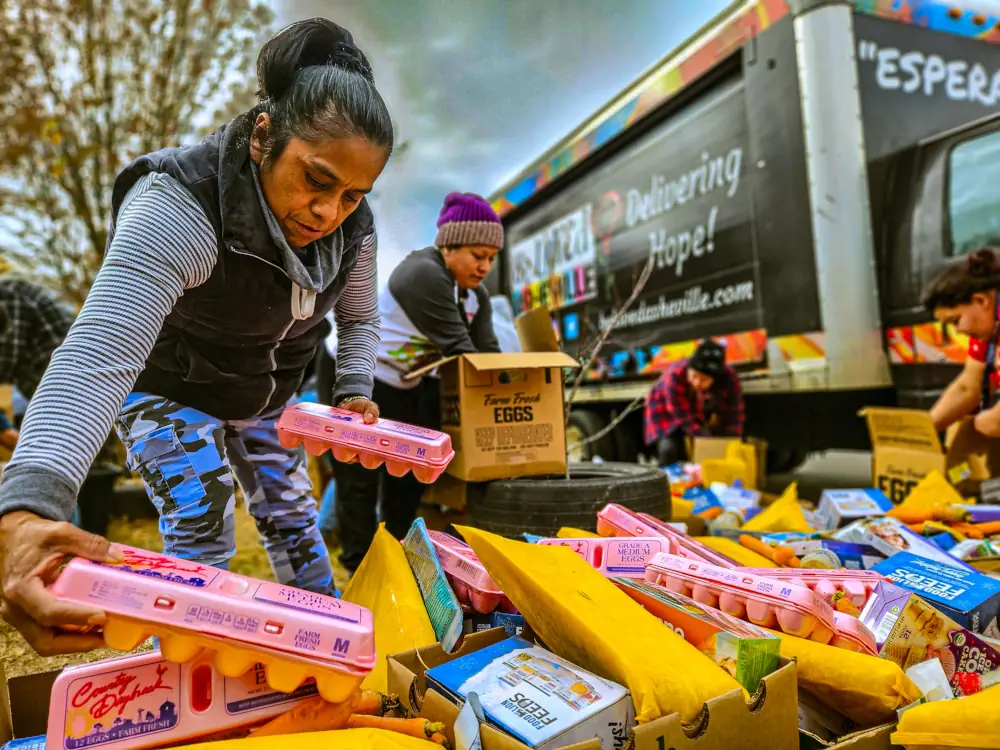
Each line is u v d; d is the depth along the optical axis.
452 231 2.77
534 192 6.98
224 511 1.63
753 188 4.47
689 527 2.76
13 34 4.81
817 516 3.01
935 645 1.48
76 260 5.40
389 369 3.02
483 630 1.57
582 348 3.39
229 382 1.65
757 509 3.12
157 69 5.25
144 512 4.72
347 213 1.41
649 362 5.51
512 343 3.89
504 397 2.67
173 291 1.28
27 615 0.93
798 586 1.43
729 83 4.67
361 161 1.29
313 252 1.54
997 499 2.98
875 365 3.98
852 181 3.98
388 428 1.64
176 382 1.63
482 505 2.63
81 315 1.16
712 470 3.84
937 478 2.85
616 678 1.12
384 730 1.08
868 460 8.57
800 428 4.68
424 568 1.70
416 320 2.80
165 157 1.36
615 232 5.86
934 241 3.77
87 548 0.97
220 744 1.02
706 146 4.85
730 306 4.68
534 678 1.17
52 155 5.07
